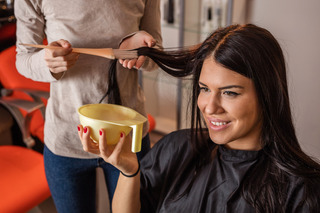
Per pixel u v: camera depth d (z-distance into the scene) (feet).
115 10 4.05
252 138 3.06
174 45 9.02
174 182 3.46
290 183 2.93
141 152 4.76
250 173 3.09
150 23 4.62
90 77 4.15
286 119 2.91
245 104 2.72
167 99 9.73
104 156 2.87
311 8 7.42
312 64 7.86
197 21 8.43
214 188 3.22
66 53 3.59
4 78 6.40
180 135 3.63
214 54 2.72
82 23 4.00
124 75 4.28
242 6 8.03
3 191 5.03
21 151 5.88
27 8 4.02
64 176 4.53
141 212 3.57
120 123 2.66
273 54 2.72
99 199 6.66
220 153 3.28
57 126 4.31
